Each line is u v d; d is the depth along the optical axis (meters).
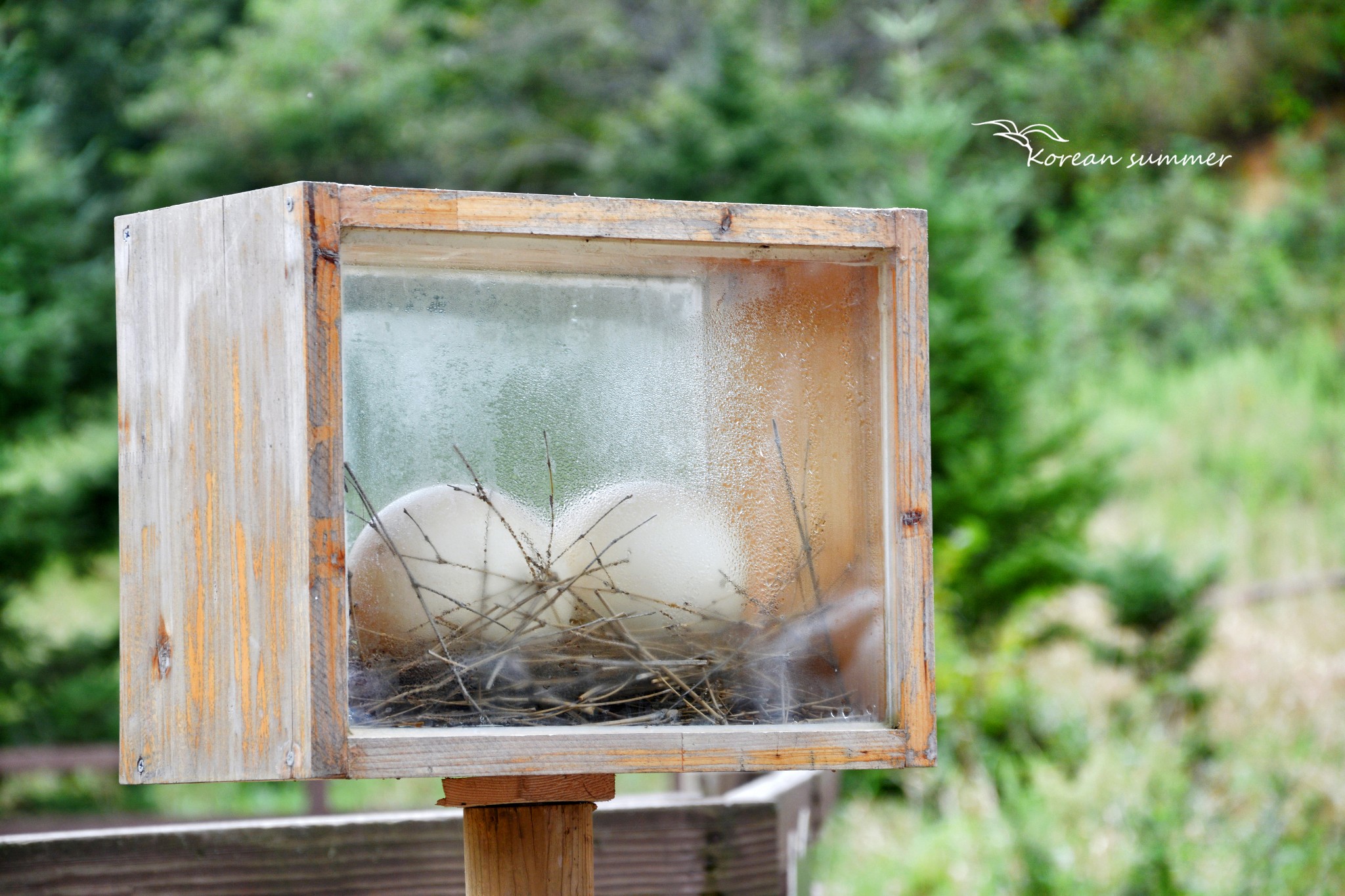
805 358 2.59
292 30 22.06
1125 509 16.19
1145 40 22.88
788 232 2.48
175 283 2.47
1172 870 6.63
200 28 22.75
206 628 2.38
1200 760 8.97
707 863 3.43
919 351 2.53
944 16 22.34
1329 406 17.48
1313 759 8.69
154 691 2.48
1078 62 22.52
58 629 18.19
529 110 23.17
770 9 22.88
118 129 22.66
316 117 21.28
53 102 22.41
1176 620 10.73
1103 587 11.11
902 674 2.49
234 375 2.35
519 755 2.26
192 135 21.45
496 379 2.44
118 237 2.59
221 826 3.13
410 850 3.23
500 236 2.36
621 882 3.37
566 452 2.46
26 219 15.75
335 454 2.23
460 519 2.38
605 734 2.30
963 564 11.29
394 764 2.20
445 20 23.80
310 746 2.17
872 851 8.09
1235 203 21.38
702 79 19.50
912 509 2.51
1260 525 15.30
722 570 2.51
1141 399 18.67
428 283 2.41
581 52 23.39
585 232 2.37
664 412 2.52
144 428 2.53
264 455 2.29
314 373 2.23
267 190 2.31
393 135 21.89
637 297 2.53
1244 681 11.45
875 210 2.54
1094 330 20.05
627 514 2.47
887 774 9.16
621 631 2.45
